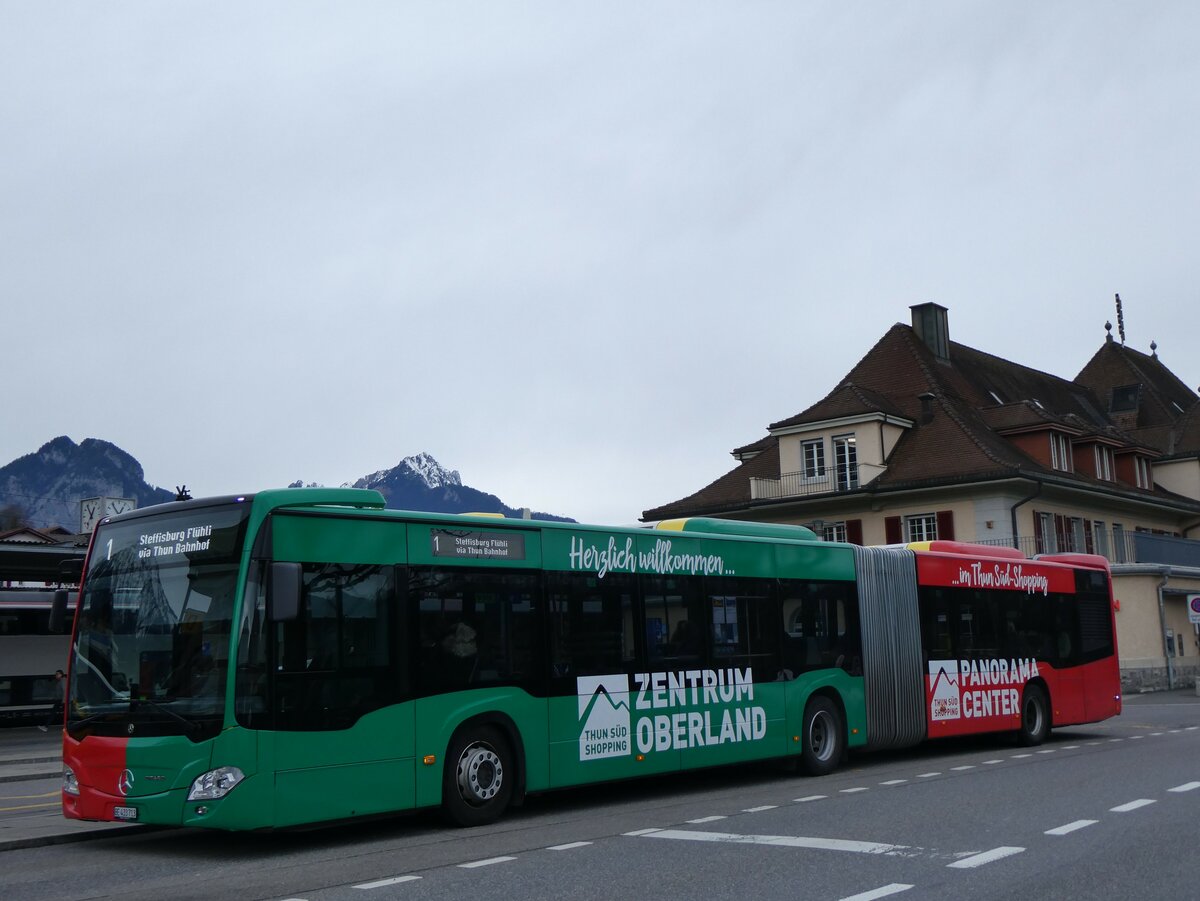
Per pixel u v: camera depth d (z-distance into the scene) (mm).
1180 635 45500
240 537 10961
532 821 12766
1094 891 8391
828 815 12461
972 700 19828
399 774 11672
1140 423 63438
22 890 9422
